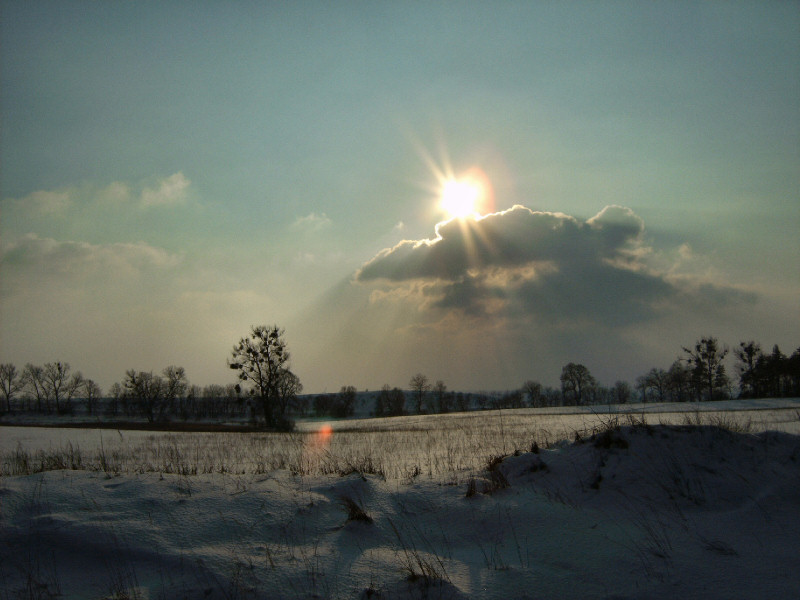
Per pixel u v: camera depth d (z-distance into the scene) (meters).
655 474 7.45
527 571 5.48
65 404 101.94
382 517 7.08
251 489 7.65
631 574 5.28
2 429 41.19
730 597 4.73
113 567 5.59
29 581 5.33
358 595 5.11
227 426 50.31
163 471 10.23
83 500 6.98
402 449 16.42
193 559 5.66
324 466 10.72
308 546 6.18
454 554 6.07
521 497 7.47
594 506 7.03
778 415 27.70
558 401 96.38
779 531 6.07
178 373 86.38
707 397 81.81
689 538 6.01
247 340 46.72
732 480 7.22
